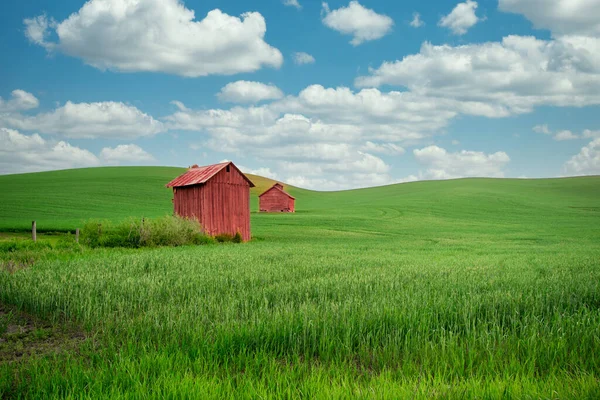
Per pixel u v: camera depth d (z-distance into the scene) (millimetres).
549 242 42031
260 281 13430
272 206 99125
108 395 5160
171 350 6793
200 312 8891
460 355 6391
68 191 91375
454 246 35406
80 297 10344
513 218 79188
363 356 6703
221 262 18703
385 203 106438
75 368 6082
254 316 8555
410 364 6074
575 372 5723
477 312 8766
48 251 23562
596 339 6660
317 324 7676
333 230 59406
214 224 39531
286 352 6926
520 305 9242
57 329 9016
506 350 6625
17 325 9500
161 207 80375
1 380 5973
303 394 5023
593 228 62344
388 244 37562
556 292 10445
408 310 8664
